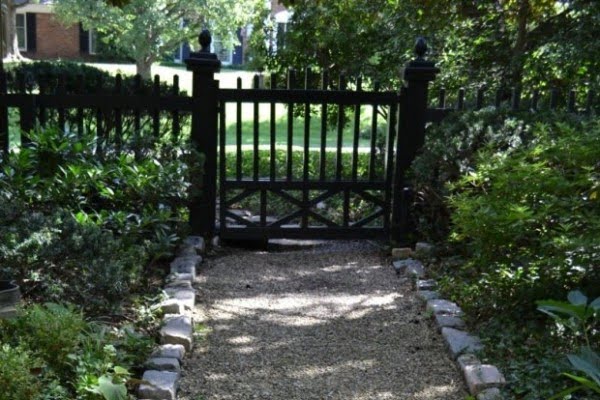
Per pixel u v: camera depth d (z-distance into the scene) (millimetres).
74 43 28984
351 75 10234
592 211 4305
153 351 4012
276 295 5410
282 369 4117
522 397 3543
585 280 4164
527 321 4324
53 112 6840
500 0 9617
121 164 5625
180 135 6297
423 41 6441
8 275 4008
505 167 4758
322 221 6691
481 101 6605
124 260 4547
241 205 8211
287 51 10531
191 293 5070
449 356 4258
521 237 4461
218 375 3998
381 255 6520
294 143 14938
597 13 8953
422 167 6055
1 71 6266
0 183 5160
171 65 29188
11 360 3033
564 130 4801
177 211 6105
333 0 10055
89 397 3289
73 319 3600
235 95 6398
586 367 2783
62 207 5305
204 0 18797
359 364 4203
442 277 5438
